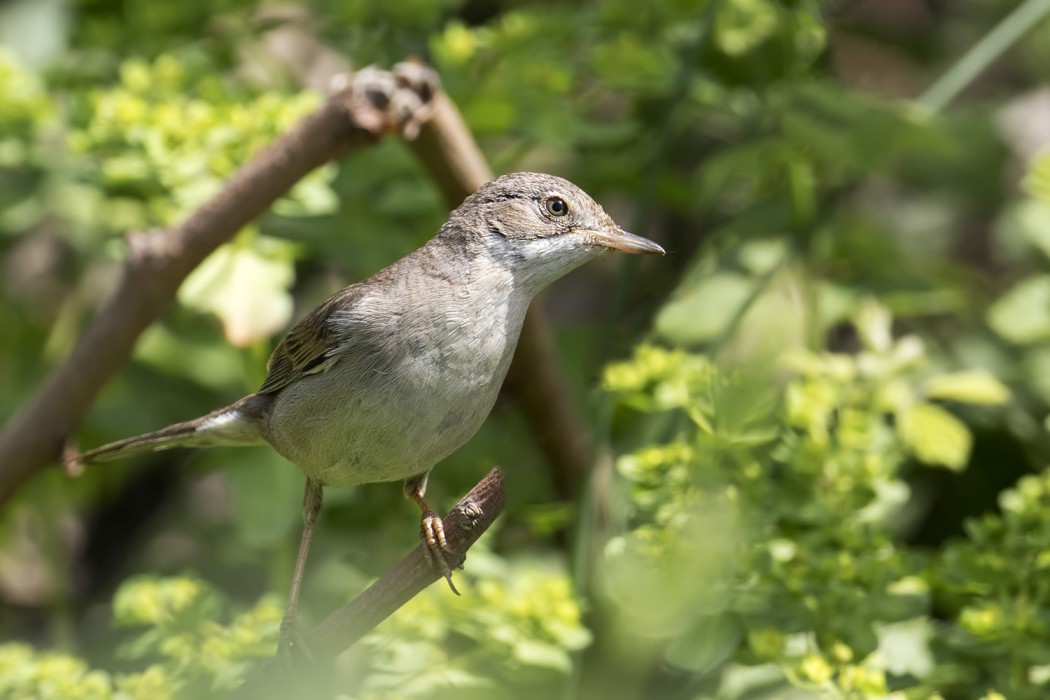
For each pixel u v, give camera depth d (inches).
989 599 339.9
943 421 372.8
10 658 356.2
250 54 515.8
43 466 373.4
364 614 280.4
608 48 444.5
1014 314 430.6
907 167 529.3
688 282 447.2
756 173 441.4
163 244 359.9
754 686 345.1
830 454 352.2
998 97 581.3
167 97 439.5
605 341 434.0
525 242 341.4
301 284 542.0
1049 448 458.3
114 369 369.4
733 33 456.8
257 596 510.3
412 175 442.6
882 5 590.2
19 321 525.3
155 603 359.3
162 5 499.2
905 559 350.0
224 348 489.7
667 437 405.1
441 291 326.3
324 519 443.5
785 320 426.3
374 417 319.6
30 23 514.3
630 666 364.8
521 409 395.5
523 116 435.8
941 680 325.1
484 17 577.3
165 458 588.1
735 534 325.4
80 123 416.8
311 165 359.3
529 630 339.6
